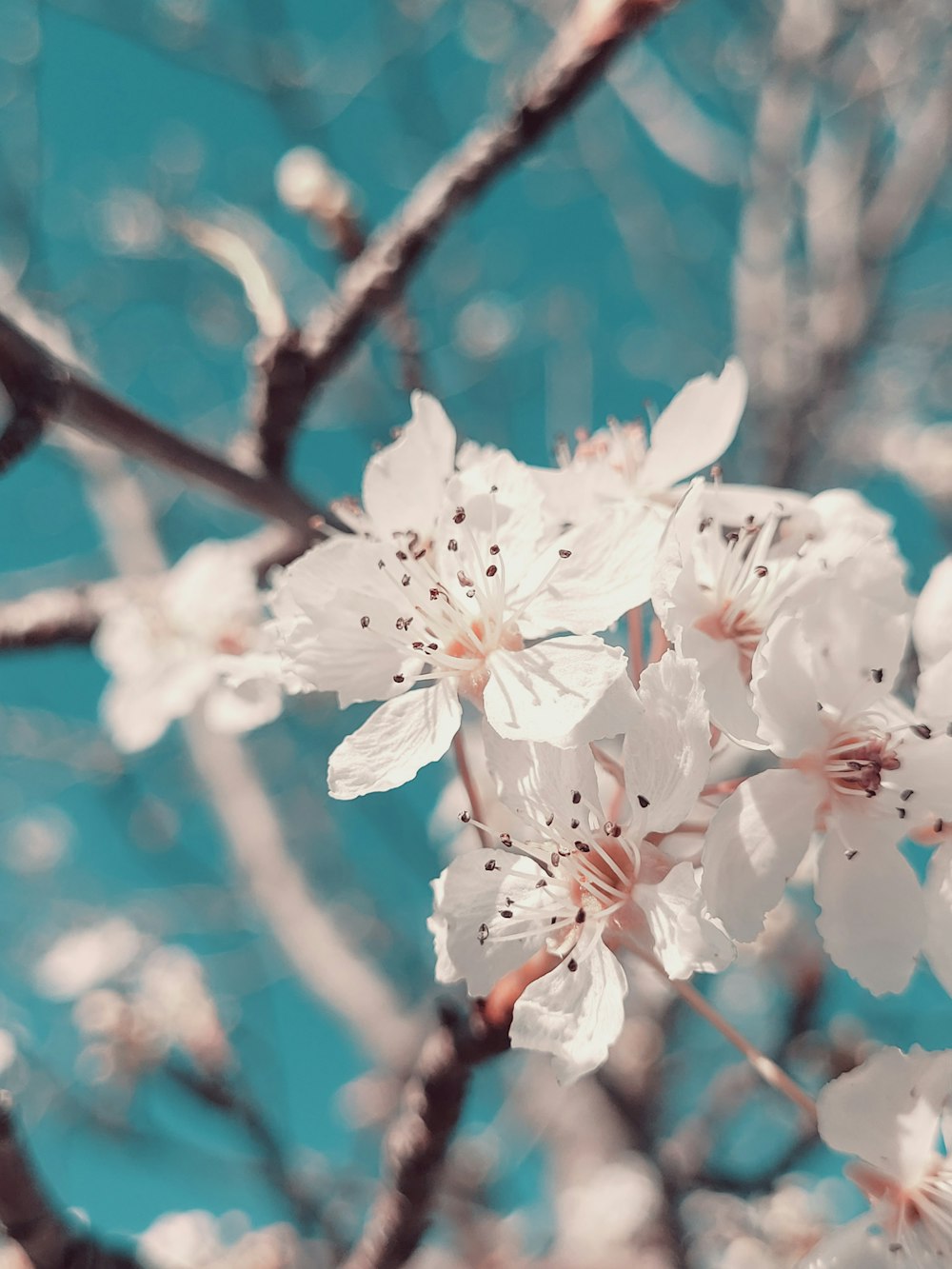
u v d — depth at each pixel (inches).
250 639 5.0
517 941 3.2
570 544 3.3
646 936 3.1
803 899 7.0
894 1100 3.1
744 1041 3.2
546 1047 3.0
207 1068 6.1
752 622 3.5
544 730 3.0
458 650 3.3
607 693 3.0
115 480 9.9
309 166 5.0
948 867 3.2
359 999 9.9
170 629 5.1
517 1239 9.0
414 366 5.0
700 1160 7.4
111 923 10.3
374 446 3.8
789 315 10.6
